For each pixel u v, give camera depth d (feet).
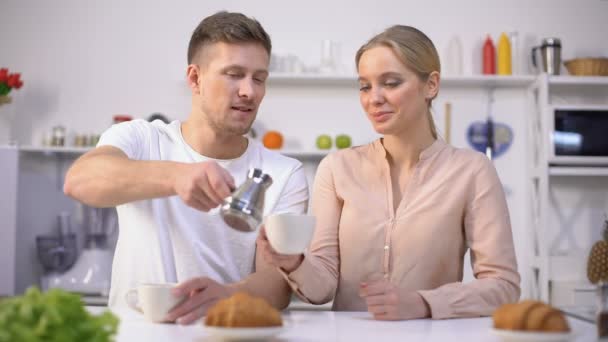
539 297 11.53
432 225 5.01
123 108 12.50
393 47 4.87
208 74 5.21
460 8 12.59
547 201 11.27
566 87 12.26
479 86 12.42
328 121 12.44
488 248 4.84
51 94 12.49
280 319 3.19
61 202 12.34
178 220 5.38
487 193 5.02
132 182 4.28
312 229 3.80
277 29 12.62
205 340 3.24
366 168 5.27
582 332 3.43
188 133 5.63
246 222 3.61
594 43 12.60
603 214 12.37
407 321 4.01
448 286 4.34
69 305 2.50
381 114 4.98
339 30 12.61
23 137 12.40
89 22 12.57
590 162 11.23
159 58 12.55
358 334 3.46
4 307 2.44
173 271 5.39
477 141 12.37
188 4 12.63
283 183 5.65
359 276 5.11
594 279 9.84
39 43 12.54
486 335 3.44
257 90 5.24
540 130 11.78
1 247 11.01
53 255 11.48
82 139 11.99
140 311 4.27
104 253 11.69
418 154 5.22
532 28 12.58
